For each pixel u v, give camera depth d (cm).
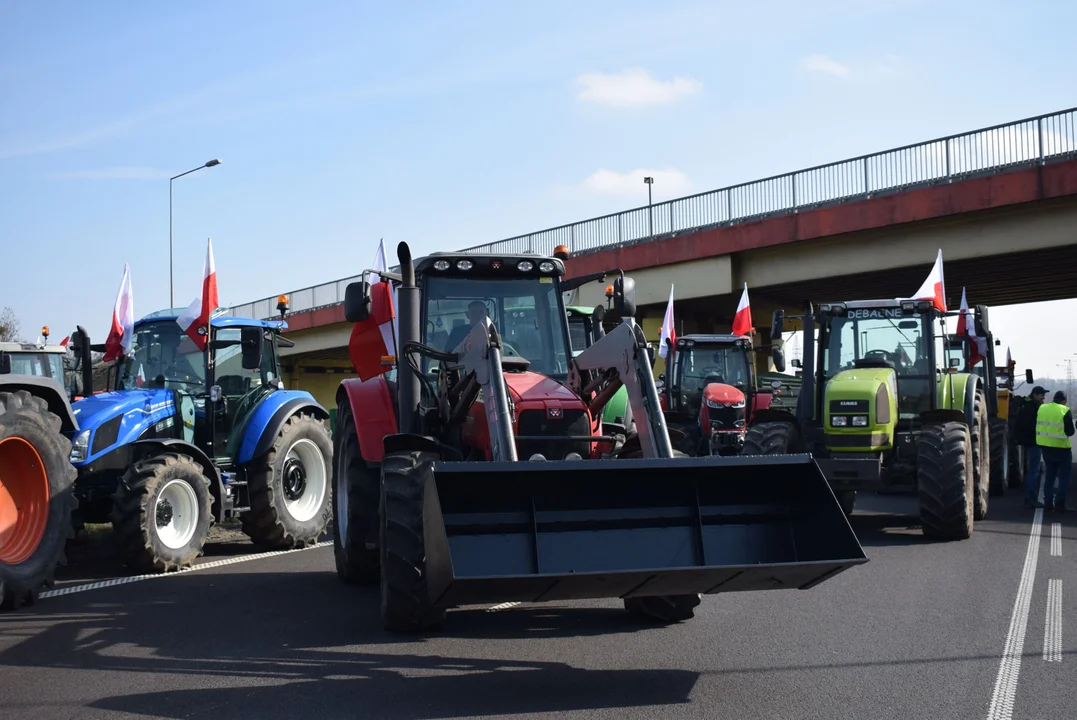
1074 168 1998
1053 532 1151
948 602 736
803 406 1206
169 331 1097
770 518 555
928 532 1089
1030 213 2125
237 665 562
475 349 627
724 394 1795
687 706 484
